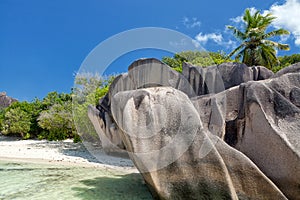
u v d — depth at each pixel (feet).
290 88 19.98
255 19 74.28
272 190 15.01
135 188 21.27
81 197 18.79
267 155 16.69
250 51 73.72
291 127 17.12
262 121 17.21
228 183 14.96
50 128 57.67
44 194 19.51
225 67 29.76
